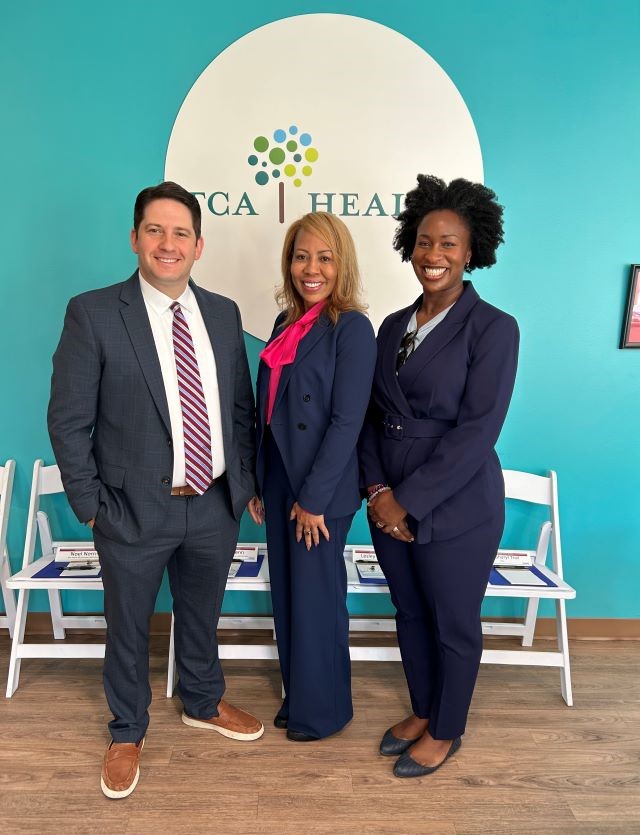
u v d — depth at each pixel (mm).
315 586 1747
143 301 1597
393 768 1755
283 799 1637
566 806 1634
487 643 2480
